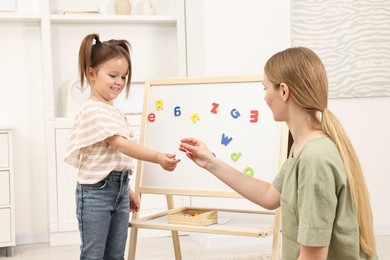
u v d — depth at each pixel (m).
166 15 3.94
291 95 1.40
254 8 3.49
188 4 3.76
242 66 3.49
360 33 3.77
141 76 3.96
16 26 3.72
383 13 3.80
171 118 2.34
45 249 3.55
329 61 3.74
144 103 2.38
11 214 3.37
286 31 3.55
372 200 3.84
